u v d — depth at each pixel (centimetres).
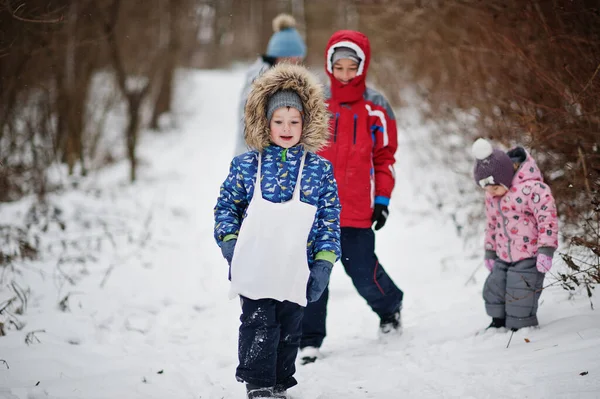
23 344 501
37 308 607
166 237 973
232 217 406
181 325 603
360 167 515
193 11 2647
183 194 1338
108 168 1617
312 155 408
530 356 439
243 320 393
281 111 396
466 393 392
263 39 4666
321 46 2373
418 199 1012
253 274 380
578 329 469
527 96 708
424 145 1091
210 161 1798
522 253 489
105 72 1780
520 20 712
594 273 523
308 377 452
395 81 1277
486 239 520
